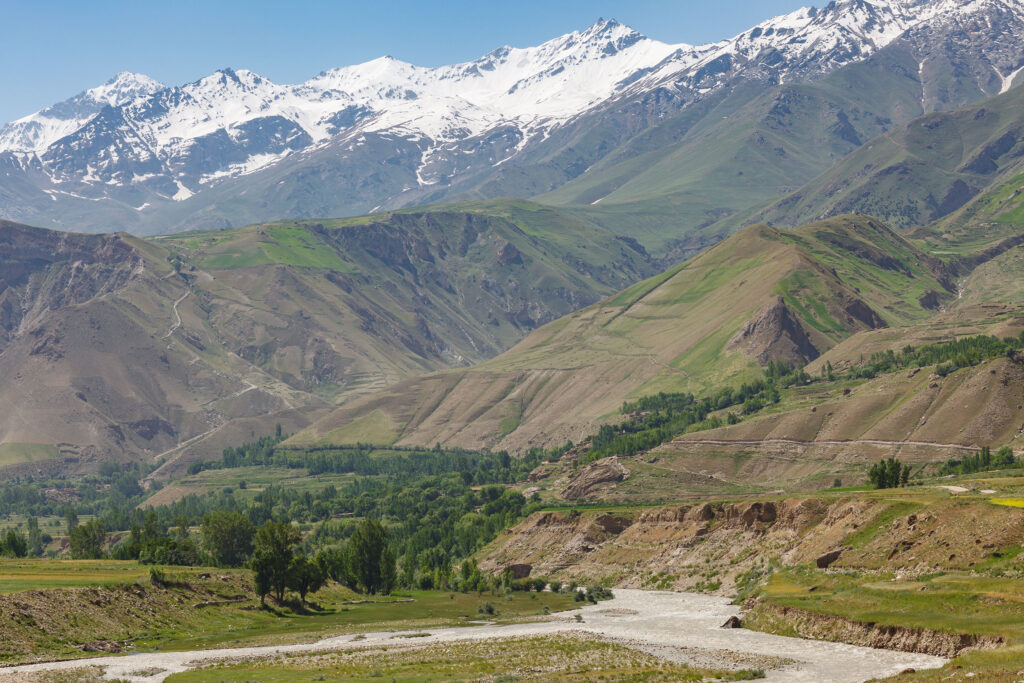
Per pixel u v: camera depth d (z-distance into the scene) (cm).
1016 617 12194
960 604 13188
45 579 17900
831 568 17475
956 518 15850
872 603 14475
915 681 10512
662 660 13425
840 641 13950
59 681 12188
